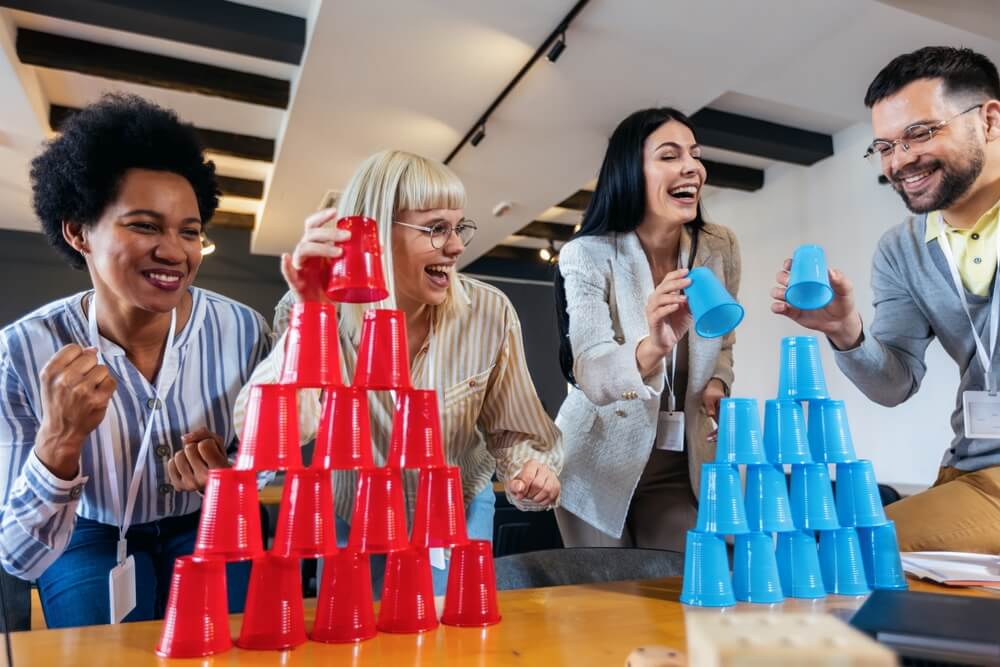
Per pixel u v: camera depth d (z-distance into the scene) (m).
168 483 1.33
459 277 1.39
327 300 0.83
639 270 1.61
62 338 1.25
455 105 3.67
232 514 0.66
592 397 1.40
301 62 3.40
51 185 1.17
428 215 1.22
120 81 3.92
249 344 1.43
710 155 4.82
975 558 1.02
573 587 0.90
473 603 0.72
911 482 3.77
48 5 3.02
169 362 1.32
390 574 0.71
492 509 1.53
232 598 1.33
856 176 4.29
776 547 0.87
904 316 1.60
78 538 1.29
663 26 2.96
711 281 1.03
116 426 1.28
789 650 0.35
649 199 1.57
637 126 1.58
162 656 0.61
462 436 1.38
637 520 1.72
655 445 1.60
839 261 4.38
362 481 0.73
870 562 0.88
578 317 1.54
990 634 0.47
